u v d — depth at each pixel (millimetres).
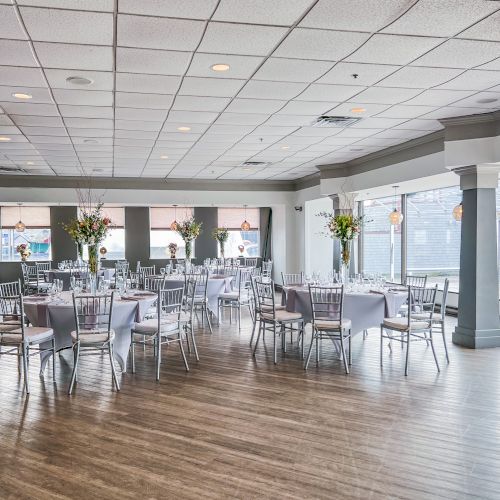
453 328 7902
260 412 4246
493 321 6617
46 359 5445
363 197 11516
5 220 14383
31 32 3539
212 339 7453
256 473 3135
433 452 3416
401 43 3863
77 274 11320
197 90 5031
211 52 3990
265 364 5930
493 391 4754
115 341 5531
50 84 4770
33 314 5523
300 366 5809
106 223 6121
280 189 12844
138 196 11930
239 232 15578
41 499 2838
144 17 3330
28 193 11305
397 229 11641
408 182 8188
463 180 6629
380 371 5527
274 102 5516
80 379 5336
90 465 3262
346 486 2959
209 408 4359
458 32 3666
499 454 3377
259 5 3184
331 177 10039
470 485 2959
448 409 4270
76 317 4914
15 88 4883
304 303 6406
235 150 8438
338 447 3514
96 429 3887
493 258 6566
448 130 6438
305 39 3758
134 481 3039
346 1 3152
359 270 12789
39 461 3324
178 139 7461
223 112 5934
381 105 5711
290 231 12914
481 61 4289
